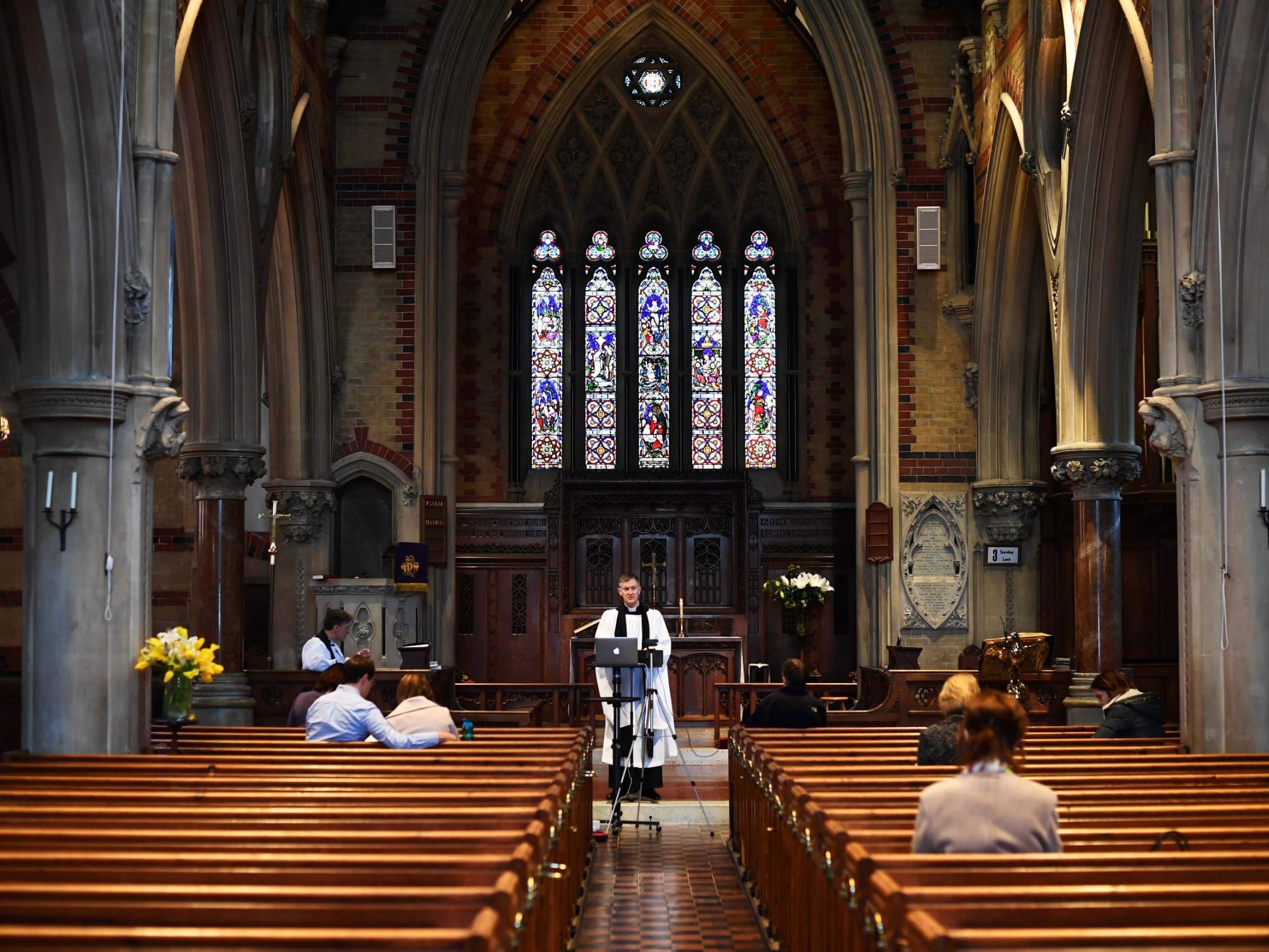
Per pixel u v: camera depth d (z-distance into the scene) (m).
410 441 18.48
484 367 22.86
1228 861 4.64
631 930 8.05
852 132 18.91
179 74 10.98
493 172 22.98
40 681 9.92
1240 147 10.02
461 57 19.03
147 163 10.31
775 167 23.16
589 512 21.75
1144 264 16.52
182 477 14.24
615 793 11.84
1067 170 13.75
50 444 10.02
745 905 8.75
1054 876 4.44
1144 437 16.42
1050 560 17.84
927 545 18.16
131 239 10.26
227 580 14.20
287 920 3.85
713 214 23.61
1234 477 10.10
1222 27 9.88
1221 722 10.10
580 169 23.62
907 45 18.69
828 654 21.66
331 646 12.49
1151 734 10.05
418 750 8.74
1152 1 10.63
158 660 9.12
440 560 18.53
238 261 14.09
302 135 16.83
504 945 3.77
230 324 14.17
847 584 21.73
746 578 21.38
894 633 18.05
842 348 22.94
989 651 13.77
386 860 4.58
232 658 14.17
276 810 6.01
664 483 21.47
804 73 23.05
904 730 10.11
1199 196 10.24
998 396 17.86
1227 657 10.09
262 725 14.12
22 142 10.03
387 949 3.45
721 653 20.22
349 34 18.83
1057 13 14.28
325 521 18.14
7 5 9.64
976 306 17.83
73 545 9.95
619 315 23.39
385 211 18.66
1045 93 14.49
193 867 4.59
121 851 5.03
